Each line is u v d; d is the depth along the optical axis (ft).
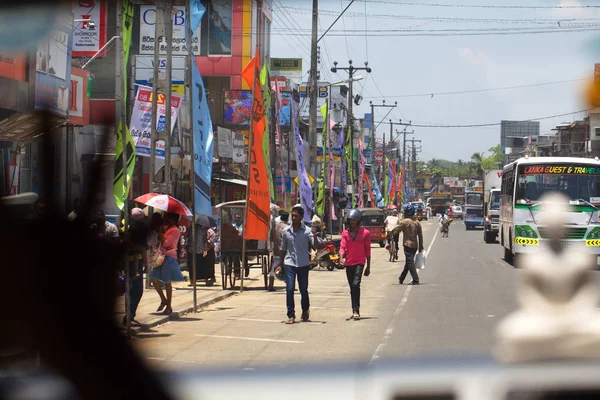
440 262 99.45
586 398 10.80
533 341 15.66
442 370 11.95
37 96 52.85
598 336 15.53
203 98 53.83
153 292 61.72
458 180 535.19
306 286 45.44
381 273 84.84
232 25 137.69
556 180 77.25
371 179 217.77
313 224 92.17
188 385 15.08
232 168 115.14
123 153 39.24
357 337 37.99
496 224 154.51
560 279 16.26
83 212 22.03
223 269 65.98
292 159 152.05
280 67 168.66
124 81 40.91
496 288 62.54
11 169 52.90
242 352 33.55
